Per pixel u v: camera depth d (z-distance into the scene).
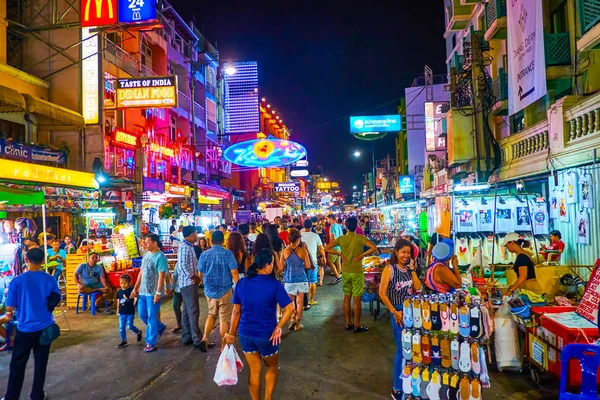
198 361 6.13
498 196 8.63
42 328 4.80
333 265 12.54
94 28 15.07
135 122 18.97
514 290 5.89
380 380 5.28
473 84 12.63
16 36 15.24
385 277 4.79
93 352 6.62
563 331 4.43
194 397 4.92
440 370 4.11
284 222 12.23
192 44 28.33
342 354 6.27
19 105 11.23
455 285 4.64
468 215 8.51
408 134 32.16
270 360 4.37
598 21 7.26
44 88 15.05
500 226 8.59
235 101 33.78
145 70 20.45
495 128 13.69
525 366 5.37
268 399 4.36
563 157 8.27
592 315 4.64
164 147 20.72
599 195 7.08
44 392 5.01
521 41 9.09
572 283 6.54
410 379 4.20
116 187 15.25
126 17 13.42
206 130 28.62
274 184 43.56
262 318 4.28
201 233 17.16
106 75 15.91
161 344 6.99
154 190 17.22
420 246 13.45
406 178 27.84
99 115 15.11
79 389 5.20
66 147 14.58
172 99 14.68
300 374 5.52
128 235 12.27
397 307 4.74
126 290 6.99
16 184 10.47
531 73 8.62
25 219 9.49
